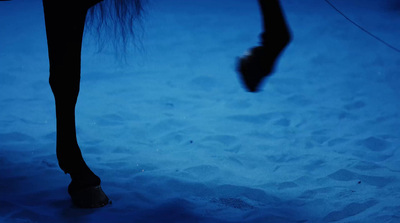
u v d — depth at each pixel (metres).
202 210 3.28
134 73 6.86
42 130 4.78
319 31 9.19
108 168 3.90
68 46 2.90
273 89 6.25
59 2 2.84
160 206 3.29
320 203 3.41
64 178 3.69
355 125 5.07
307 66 7.24
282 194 3.58
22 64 7.05
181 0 12.19
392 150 4.42
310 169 4.04
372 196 3.52
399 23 9.80
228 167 4.03
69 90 3.02
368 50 7.98
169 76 6.76
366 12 10.88
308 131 4.92
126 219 3.07
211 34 9.06
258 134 4.80
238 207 3.35
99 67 7.06
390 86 6.37
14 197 3.33
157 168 3.96
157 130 4.87
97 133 4.73
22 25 9.29
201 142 4.56
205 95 6.04
